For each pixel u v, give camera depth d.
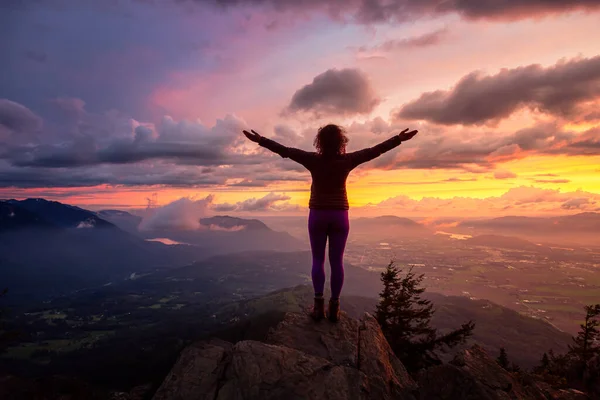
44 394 32.22
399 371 4.25
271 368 3.19
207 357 3.33
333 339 4.08
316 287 4.57
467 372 3.14
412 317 19.31
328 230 4.44
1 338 34.41
